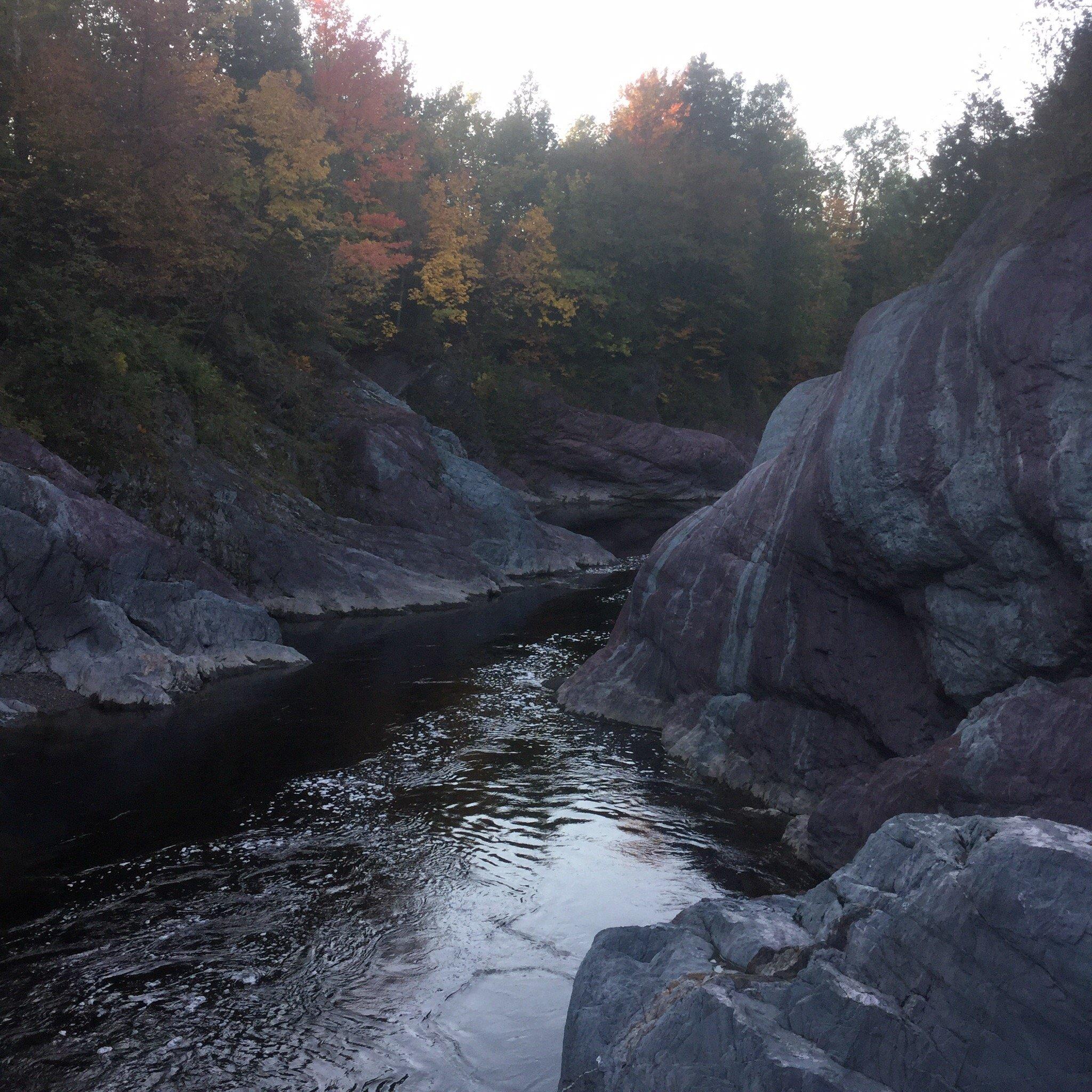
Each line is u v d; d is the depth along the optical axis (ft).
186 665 55.98
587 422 186.80
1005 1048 15.26
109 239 87.81
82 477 60.18
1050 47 37.60
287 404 102.63
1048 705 28.50
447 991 24.95
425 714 51.06
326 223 130.62
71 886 30.63
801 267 235.81
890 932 17.25
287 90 130.11
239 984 25.11
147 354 83.82
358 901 29.99
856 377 37.50
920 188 60.29
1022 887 15.52
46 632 52.08
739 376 233.96
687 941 20.83
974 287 34.42
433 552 92.22
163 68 90.48
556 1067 21.77
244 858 32.99
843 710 38.65
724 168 216.33
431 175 187.83
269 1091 20.86
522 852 33.99
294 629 73.36
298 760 43.34
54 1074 21.27
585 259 208.03
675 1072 16.93
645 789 40.83
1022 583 31.73
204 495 77.30
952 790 28.45
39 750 43.52
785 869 32.91
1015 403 31.01
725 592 46.50
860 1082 15.74
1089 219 31.19
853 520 35.88
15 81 79.30
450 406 166.61
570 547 111.75
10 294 72.64
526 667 62.28
